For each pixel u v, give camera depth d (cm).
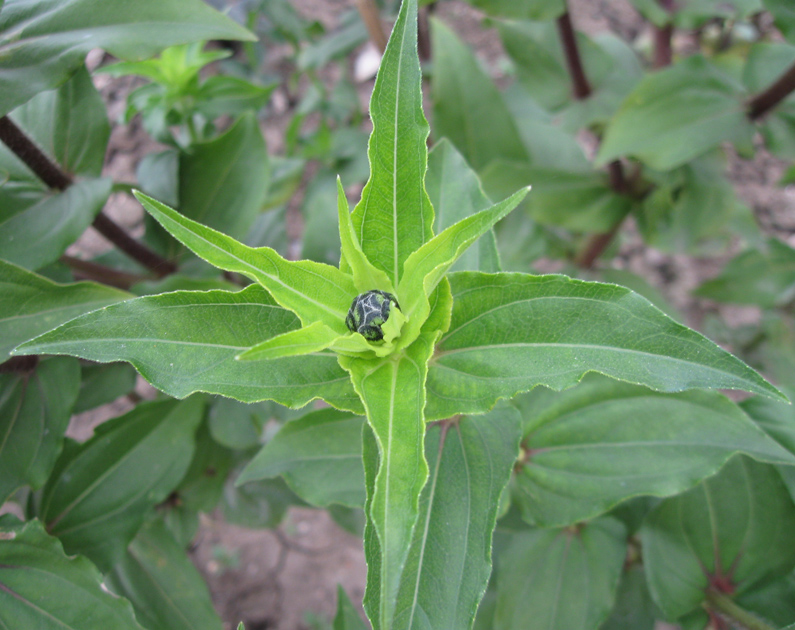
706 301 45
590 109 36
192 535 29
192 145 26
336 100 43
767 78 28
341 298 15
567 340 14
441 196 19
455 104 33
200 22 18
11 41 18
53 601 19
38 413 20
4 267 18
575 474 21
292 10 40
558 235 41
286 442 21
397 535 12
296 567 39
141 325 15
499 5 29
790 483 21
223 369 15
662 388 13
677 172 33
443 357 16
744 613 21
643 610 26
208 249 14
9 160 22
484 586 15
